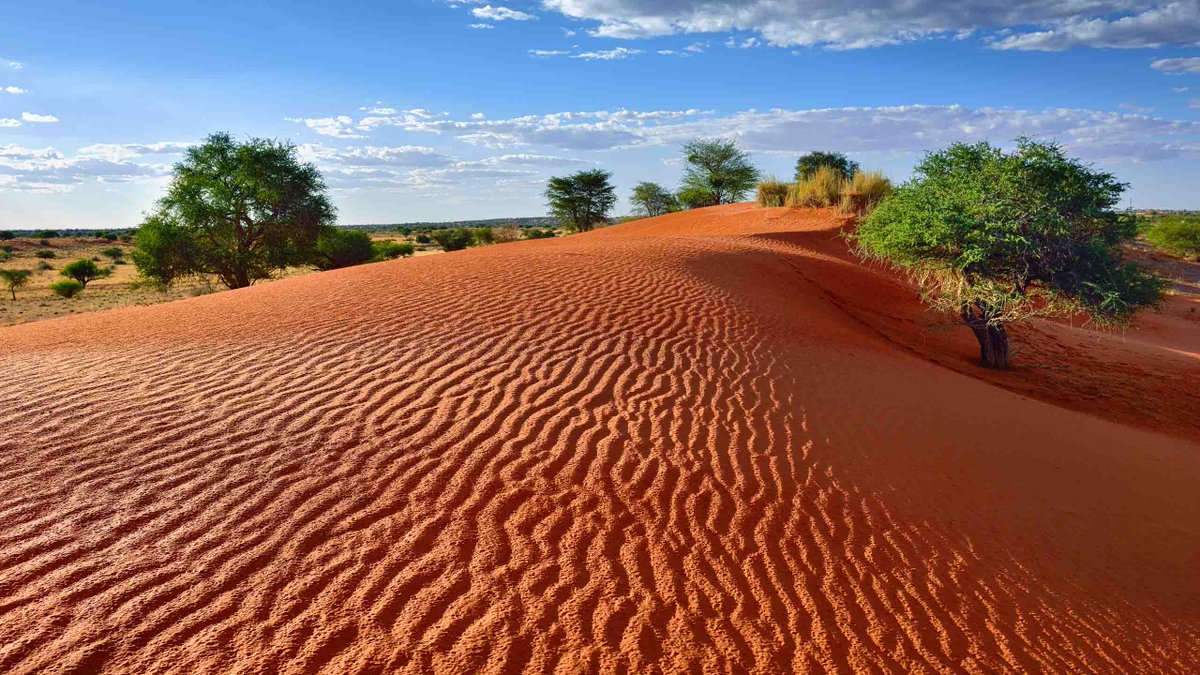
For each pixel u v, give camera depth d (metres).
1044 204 11.85
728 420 6.96
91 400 6.71
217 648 3.34
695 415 6.99
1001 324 13.41
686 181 48.84
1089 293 11.93
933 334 15.51
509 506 4.94
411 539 4.43
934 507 5.86
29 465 5.23
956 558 5.11
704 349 9.34
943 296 13.97
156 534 4.33
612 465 5.71
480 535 4.54
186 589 3.79
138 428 6.01
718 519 5.07
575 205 52.28
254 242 36.62
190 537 4.31
